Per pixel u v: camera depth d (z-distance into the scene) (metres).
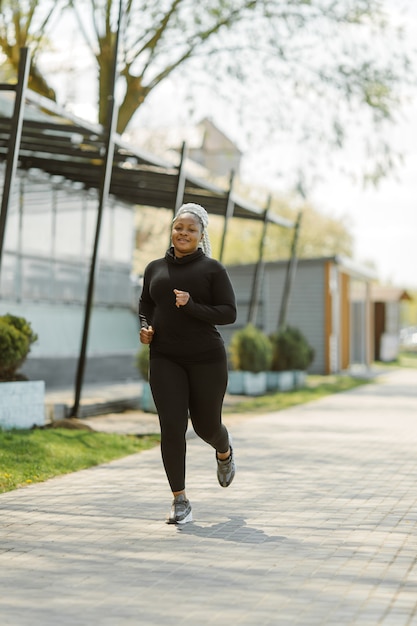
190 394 7.12
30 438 10.88
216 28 23.77
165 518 7.16
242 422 14.96
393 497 8.21
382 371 35.47
